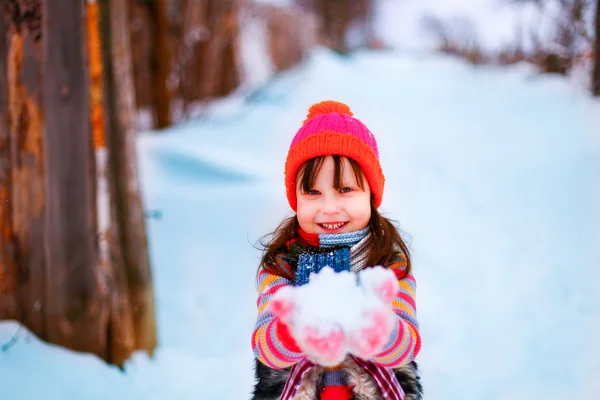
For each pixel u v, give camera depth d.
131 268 3.61
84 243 3.36
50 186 3.31
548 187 6.45
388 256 1.71
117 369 3.39
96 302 3.37
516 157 7.64
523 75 14.34
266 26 16.00
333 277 1.38
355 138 1.72
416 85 15.91
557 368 3.56
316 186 1.72
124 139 3.56
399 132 9.82
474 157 7.80
